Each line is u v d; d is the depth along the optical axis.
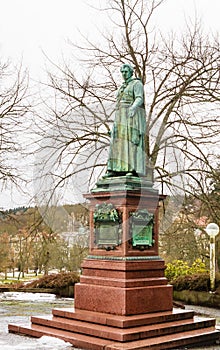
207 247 18.67
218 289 14.57
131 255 8.52
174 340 7.80
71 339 7.86
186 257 18.58
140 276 8.52
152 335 7.82
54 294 16.20
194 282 15.14
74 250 15.92
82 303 8.78
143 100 8.64
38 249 17.66
